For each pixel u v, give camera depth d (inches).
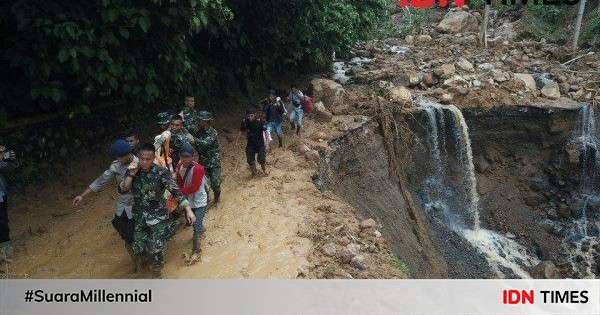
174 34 349.1
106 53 306.0
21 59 294.0
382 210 447.8
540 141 593.9
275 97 419.5
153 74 350.6
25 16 276.8
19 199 315.9
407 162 530.6
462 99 581.9
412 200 504.7
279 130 420.8
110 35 307.0
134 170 221.5
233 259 261.3
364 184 462.0
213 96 503.2
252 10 492.1
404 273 264.5
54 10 288.0
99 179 229.5
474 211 569.3
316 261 253.9
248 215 309.7
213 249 273.1
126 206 234.7
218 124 472.7
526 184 595.8
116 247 281.7
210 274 247.8
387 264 264.2
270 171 377.7
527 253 535.5
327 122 489.7
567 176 590.6
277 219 303.0
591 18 808.9
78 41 297.7
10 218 301.6
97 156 370.6
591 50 749.3
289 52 562.9
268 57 546.3
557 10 877.8
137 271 253.9
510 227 562.9
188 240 286.0
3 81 317.7
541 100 589.0
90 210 320.8
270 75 595.5
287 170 380.2
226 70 508.1
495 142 598.2
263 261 256.2
